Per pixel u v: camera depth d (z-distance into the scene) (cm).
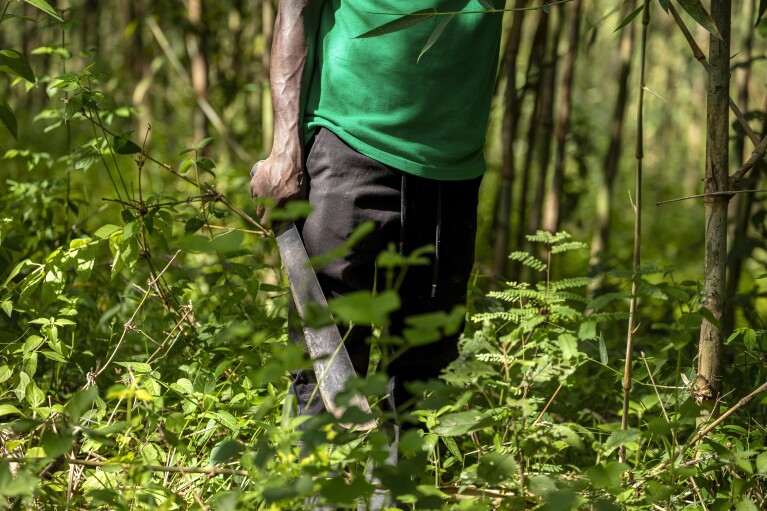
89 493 235
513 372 261
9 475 224
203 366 334
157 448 288
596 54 1369
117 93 955
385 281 280
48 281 327
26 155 459
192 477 284
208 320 377
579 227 692
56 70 1158
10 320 356
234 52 827
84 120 439
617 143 640
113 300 431
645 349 429
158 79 1035
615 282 509
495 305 367
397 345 284
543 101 588
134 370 309
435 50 273
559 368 240
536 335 268
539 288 278
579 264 866
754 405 320
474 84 282
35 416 302
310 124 278
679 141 1466
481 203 960
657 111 1284
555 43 591
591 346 331
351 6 278
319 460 223
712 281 283
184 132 1059
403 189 273
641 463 288
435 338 200
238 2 818
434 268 281
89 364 349
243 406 307
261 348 356
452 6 275
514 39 509
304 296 271
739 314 608
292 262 274
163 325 379
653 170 1379
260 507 252
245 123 922
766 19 384
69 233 437
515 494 247
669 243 1041
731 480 277
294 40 279
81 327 395
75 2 1204
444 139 277
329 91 277
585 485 238
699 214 1205
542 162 592
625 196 1252
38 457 249
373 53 273
